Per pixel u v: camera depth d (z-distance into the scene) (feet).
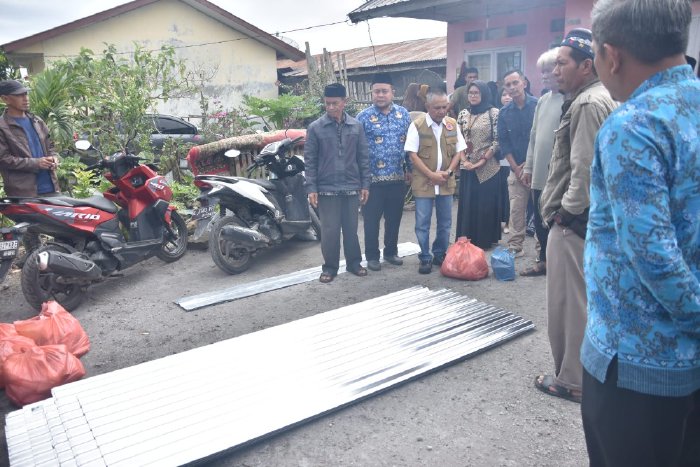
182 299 15.03
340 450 8.40
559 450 8.22
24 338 10.84
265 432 8.62
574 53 9.03
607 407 4.67
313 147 15.81
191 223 20.56
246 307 14.55
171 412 9.21
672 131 4.13
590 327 4.87
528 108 16.85
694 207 4.28
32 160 15.92
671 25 4.26
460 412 9.28
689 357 4.31
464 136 18.56
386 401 9.68
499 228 19.24
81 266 13.88
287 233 18.83
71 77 24.47
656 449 4.53
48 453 8.20
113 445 8.33
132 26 55.31
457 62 36.35
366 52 66.39
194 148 23.44
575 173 8.60
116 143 25.48
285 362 10.91
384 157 16.72
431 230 22.31
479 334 12.01
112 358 11.82
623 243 4.20
